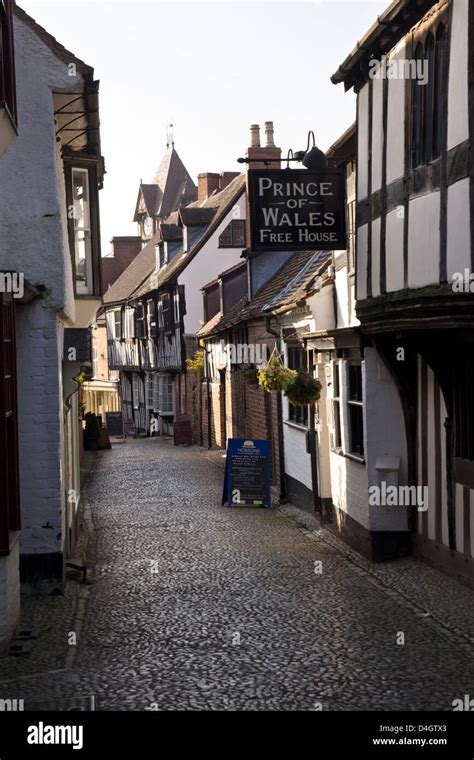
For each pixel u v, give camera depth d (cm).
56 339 1053
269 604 983
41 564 1049
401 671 743
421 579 1054
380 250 1057
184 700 685
